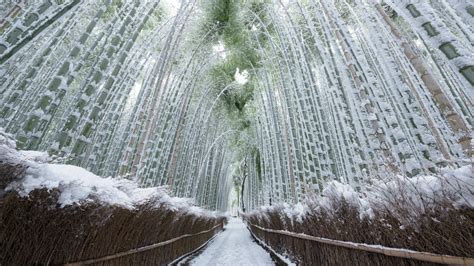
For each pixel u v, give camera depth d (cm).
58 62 364
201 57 688
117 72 290
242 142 1252
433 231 118
